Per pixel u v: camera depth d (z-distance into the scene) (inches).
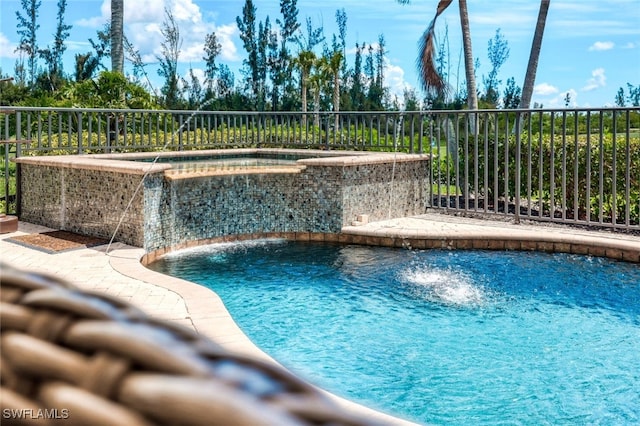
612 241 271.0
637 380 146.7
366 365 155.0
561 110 304.7
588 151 299.3
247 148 431.2
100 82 570.3
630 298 211.9
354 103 1750.7
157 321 15.0
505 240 291.0
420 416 128.1
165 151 393.7
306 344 169.3
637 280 234.5
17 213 332.2
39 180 317.7
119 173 272.4
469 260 270.2
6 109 322.7
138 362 12.8
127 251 257.8
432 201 363.9
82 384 12.8
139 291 190.9
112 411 11.9
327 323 186.9
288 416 11.0
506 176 328.2
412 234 298.2
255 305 205.3
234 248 299.0
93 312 14.6
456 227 313.3
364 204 325.4
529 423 124.6
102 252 256.1
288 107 1652.3
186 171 290.2
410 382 145.0
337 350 165.2
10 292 15.8
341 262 267.1
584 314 195.8
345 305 204.8
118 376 12.5
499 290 222.7
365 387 142.1
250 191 317.7
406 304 205.6
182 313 164.7
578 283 230.7
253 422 10.7
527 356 161.5
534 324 186.4
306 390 12.5
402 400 135.7
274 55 1683.1
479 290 222.2
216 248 298.7
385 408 131.6
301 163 318.7
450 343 170.7
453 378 147.6
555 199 379.2
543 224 327.3
